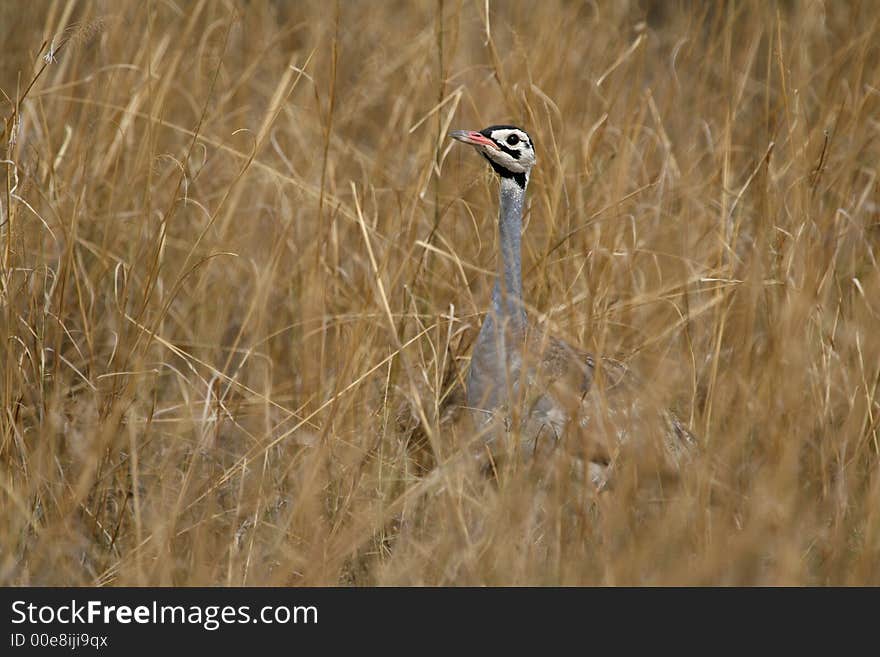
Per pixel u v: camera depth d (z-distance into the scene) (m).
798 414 9.91
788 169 12.80
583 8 17.25
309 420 10.84
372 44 17.02
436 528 9.54
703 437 10.22
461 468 9.63
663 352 11.78
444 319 12.02
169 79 12.80
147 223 11.95
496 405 10.33
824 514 9.48
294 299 12.54
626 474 9.09
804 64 14.12
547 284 12.09
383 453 10.48
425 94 14.76
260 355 11.47
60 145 12.55
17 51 14.80
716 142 14.17
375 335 11.68
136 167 12.42
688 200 13.27
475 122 14.40
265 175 13.63
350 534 9.07
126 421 10.18
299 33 17.03
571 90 14.73
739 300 11.98
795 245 11.72
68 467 10.05
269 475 10.05
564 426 9.86
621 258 12.56
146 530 9.38
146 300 10.87
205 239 12.70
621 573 8.41
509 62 14.87
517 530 8.98
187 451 10.38
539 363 9.88
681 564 8.43
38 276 10.87
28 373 10.42
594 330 11.46
